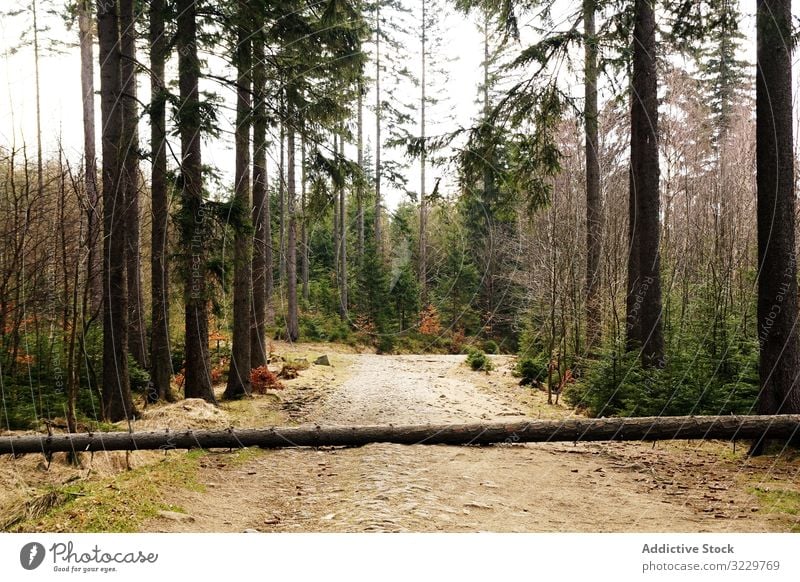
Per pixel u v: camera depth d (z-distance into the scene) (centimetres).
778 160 696
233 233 1015
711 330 1008
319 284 3422
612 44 1046
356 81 1313
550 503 542
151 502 530
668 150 1686
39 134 853
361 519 475
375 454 715
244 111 1114
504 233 2467
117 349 884
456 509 509
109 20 905
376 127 3262
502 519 486
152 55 1130
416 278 3666
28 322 941
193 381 1080
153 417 884
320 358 2147
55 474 603
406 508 503
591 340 1359
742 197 1684
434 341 3155
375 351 2984
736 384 823
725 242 1541
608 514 508
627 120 1625
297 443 733
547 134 1112
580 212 1589
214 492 598
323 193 1202
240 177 1198
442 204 1124
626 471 665
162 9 1042
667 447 781
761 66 702
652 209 1012
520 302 2580
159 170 1108
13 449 613
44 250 888
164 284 1140
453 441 748
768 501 525
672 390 888
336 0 1115
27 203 852
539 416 1055
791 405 689
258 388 1322
